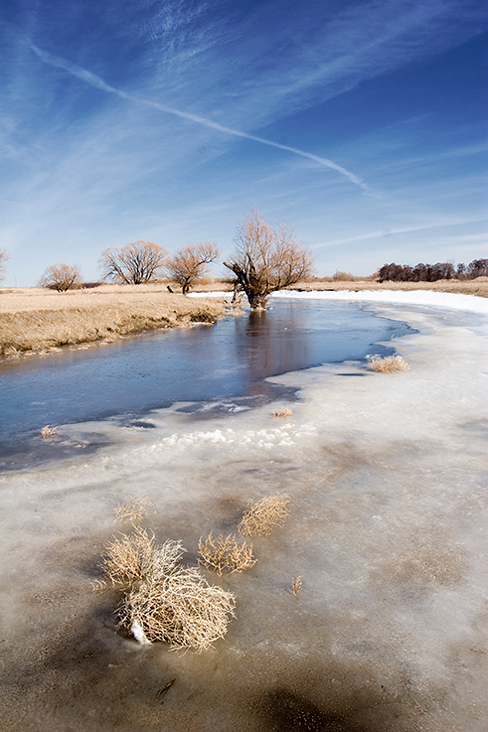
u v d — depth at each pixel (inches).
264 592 140.8
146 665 114.8
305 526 179.6
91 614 133.1
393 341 741.9
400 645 118.0
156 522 185.3
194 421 339.9
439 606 131.7
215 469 239.9
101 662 115.8
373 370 510.6
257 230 1573.6
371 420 319.0
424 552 159.0
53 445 296.5
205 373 542.9
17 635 124.9
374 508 192.5
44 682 110.0
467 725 95.7
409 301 1893.5
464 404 351.6
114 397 434.9
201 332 1025.5
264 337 888.9
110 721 99.3
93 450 282.4
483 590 137.9
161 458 258.5
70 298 1568.7
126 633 126.1
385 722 97.4
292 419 329.1
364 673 110.0
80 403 415.2
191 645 118.3
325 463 243.9
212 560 157.2
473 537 167.5
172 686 108.3
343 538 170.2
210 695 105.5
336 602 135.2
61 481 230.4
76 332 893.2
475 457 244.2
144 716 100.3
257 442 280.8
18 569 154.9
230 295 2706.7
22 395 453.7
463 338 730.8
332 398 386.9
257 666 113.2
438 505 192.9
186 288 2329.0
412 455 251.3
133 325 1095.6
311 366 559.2
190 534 175.8
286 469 237.3
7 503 206.2
